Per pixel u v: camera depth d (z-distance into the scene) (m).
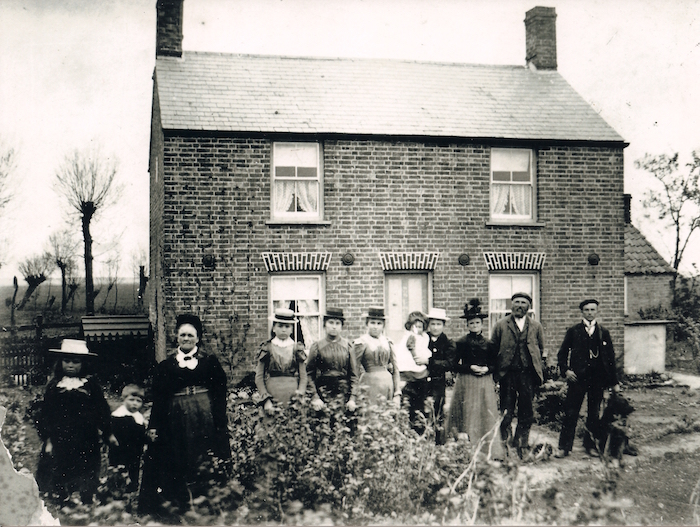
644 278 16.20
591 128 12.88
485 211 12.24
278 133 11.43
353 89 12.88
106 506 5.20
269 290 11.49
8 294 32.75
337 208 11.72
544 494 5.57
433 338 7.77
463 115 12.66
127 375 12.75
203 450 5.58
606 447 6.79
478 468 5.54
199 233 11.20
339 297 11.68
